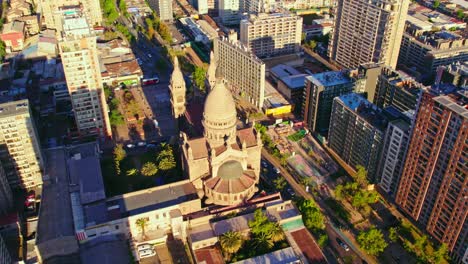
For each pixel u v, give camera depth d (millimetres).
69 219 187250
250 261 171000
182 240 188875
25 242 186125
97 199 192500
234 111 199250
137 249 182125
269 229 179500
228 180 194250
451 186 168000
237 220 187875
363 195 199375
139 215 183625
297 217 189875
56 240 176125
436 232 181375
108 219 182250
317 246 178500
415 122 180625
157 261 179250
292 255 173375
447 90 175375
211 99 193625
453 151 163875
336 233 192000
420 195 186375
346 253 182250
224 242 173875
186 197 193500
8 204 197000
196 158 198250
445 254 177250
